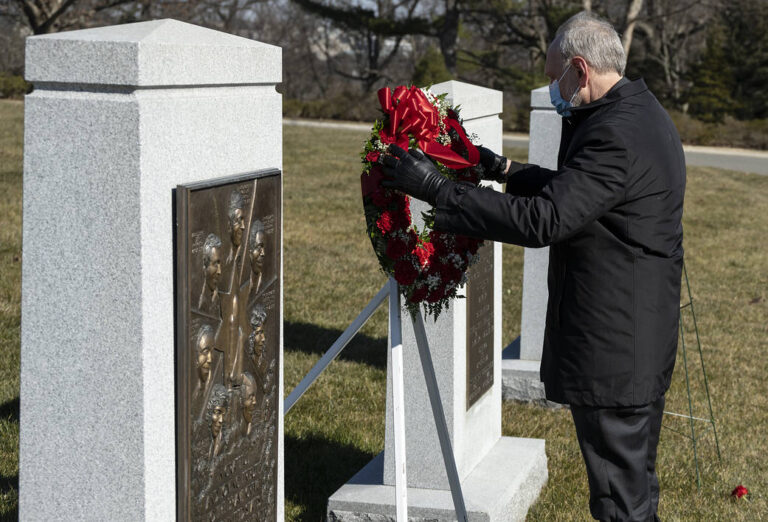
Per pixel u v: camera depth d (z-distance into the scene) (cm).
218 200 248
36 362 235
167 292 235
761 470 532
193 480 248
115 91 220
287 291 905
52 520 241
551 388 329
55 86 225
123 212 222
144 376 227
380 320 819
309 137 2617
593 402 316
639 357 312
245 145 266
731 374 741
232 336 261
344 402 599
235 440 269
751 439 588
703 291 1084
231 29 3831
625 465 322
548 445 550
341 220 1351
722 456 552
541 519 442
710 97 3947
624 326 310
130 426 230
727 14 4103
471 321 440
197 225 238
